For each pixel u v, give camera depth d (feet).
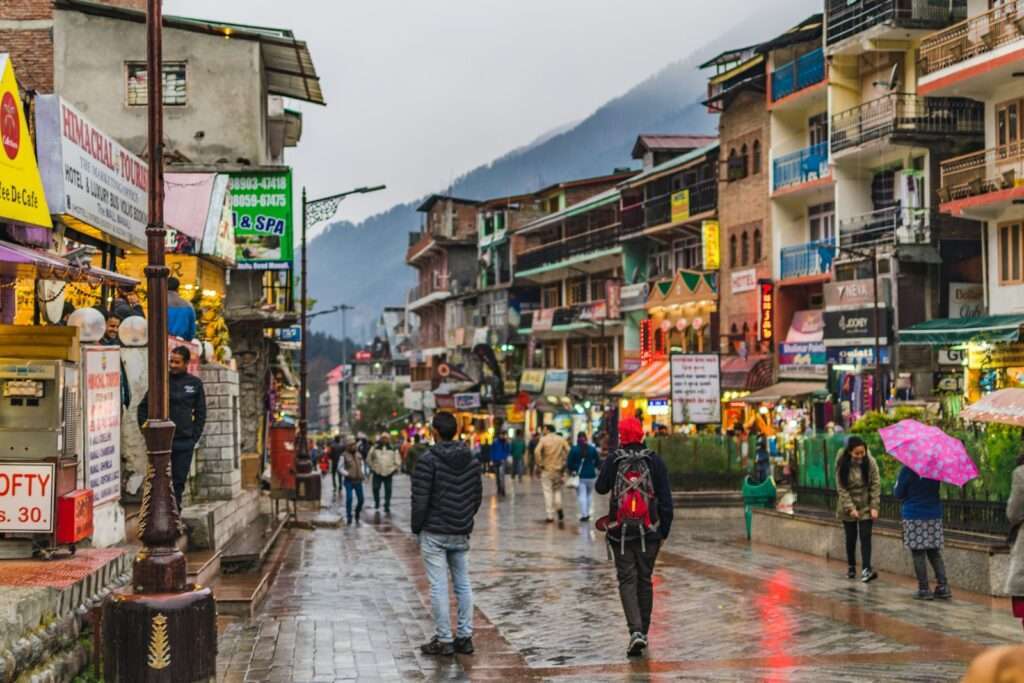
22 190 34.47
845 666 31.17
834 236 133.49
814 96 134.21
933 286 115.24
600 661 33.14
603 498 113.80
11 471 31.50
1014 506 29.78
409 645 35.99
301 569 58.29
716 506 91.25
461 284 289.74
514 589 48.98
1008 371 96.12
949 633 36.14
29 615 24.93
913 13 115.75
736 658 32.99
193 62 99.14
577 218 220.64
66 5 97.40
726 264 156.15
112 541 38.47
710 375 102.32
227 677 30.91
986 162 101.96
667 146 189.06
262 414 111.04
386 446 103.40
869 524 49.08
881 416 59.36
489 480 161.68
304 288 123.75
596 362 214.28
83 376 35.24
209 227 75.36
